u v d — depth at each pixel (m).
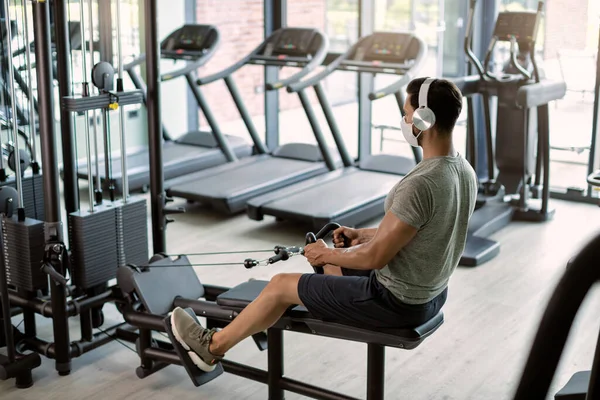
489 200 5.35
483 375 3.28
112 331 3.58
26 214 3.58
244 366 3.04
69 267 3.23
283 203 5.23
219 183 5.72
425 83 2.30
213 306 3.04
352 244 2.71
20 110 3.57
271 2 6.82
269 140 7.17
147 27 3.41
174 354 3.16
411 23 6.33
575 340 3.53
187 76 6.38
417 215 2.28
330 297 2.51
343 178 5.81
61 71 3.28
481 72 5.20
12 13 3.45
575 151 5.81
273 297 2.62
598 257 0.55
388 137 6.86
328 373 3.32
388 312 2.44
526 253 4.80
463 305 4.02
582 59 5.64
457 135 6.59
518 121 5.39
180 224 5.43
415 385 3.20
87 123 3.39
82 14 3.24
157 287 3.18
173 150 6.59
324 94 5.93
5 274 3.12
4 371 3.13
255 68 7.59
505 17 5.05
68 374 3.31
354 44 5.74
